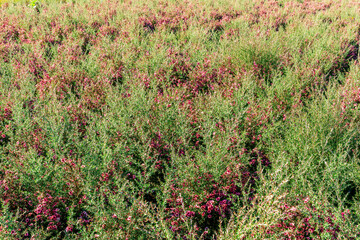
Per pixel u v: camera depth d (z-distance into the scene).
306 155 2.75
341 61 5.12
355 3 10.17
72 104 3.65
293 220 2.23
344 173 2.45
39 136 3.00
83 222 2.40
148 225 2.12
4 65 4.62
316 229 2.10
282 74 4.77
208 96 4.00
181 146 3.16
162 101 3.66
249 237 2.05
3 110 3.53
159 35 6.30
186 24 7.27
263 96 3.98
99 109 3.78
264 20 7.61
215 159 2.65
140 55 5.25
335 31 6.39
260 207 2.16
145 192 2.66
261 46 4.92
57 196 2.48
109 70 4.59
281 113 3.57
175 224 2.31
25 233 2.22
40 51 5.16
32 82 4.28
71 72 4.42
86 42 6.16
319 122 3.06
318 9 9.76
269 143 3.10
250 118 3.38
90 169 2.61
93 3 9.12
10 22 6.80
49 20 7.14
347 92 3.76
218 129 3.26
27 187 2.50
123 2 9.49
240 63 4.79
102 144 2.86
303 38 6.07
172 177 2.71
